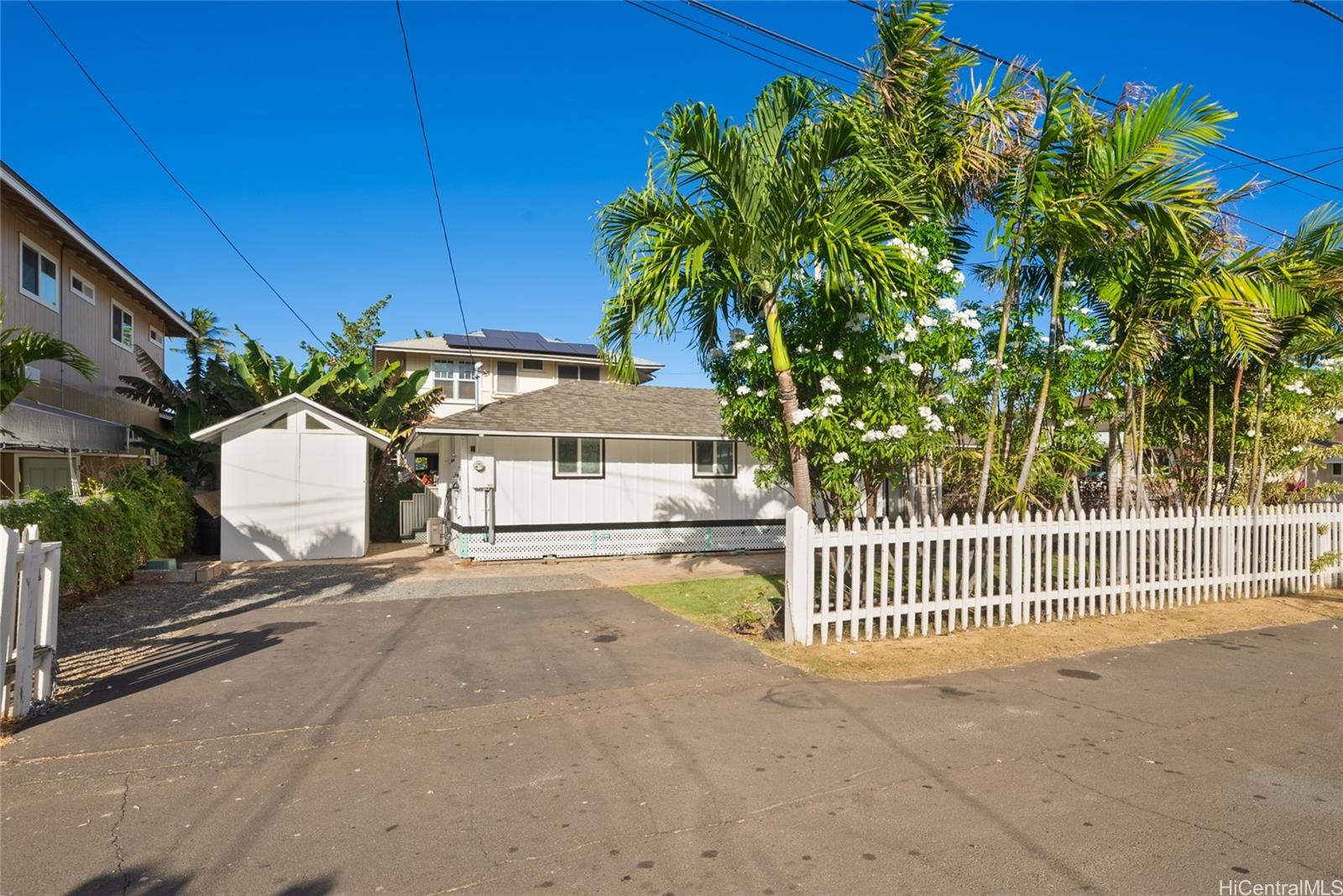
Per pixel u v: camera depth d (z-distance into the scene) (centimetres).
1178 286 835
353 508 1598
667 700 585
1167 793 414
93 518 1035
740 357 820
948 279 821
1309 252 930
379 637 816
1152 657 692
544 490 1566
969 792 416
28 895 323
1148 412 1072
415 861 350
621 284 758
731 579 1257
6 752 484
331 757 477
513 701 588
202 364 1962
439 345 2742
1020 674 641
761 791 420
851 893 321
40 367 1534
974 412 934
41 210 1417
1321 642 748
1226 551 944
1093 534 854
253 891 327
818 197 744
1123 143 780
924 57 816
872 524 750
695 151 743
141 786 433
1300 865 340
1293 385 1000
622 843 365
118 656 732
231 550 1530
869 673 645
